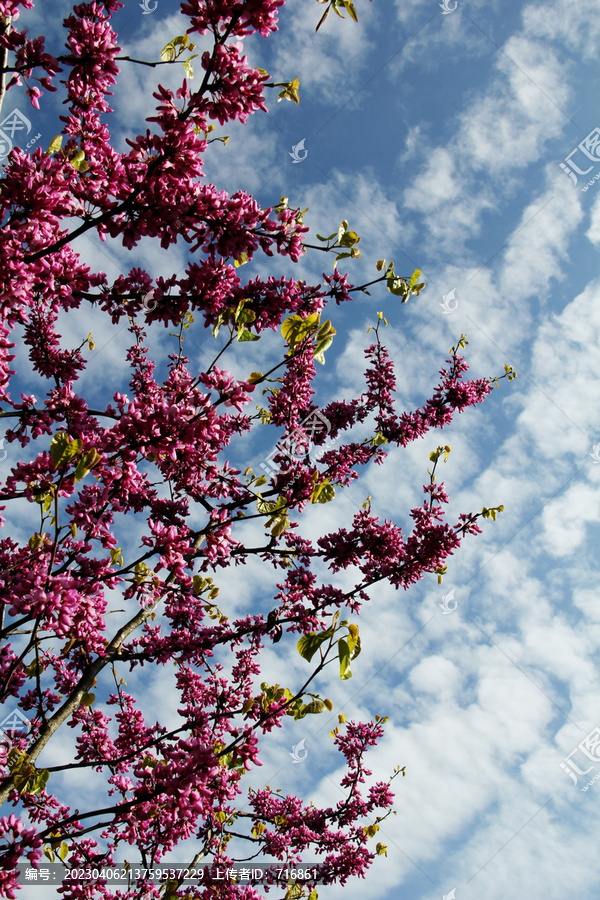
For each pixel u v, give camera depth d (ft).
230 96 8.50
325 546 16.37
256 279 11.51
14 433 10.91
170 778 8.59
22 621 8.09
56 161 8.61
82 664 13.74
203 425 9.18
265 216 9.63
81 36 9.61
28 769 8.80
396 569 16.66
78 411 11.30
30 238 8.68
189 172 8.77
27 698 14.84
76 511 9.45
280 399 13.66
